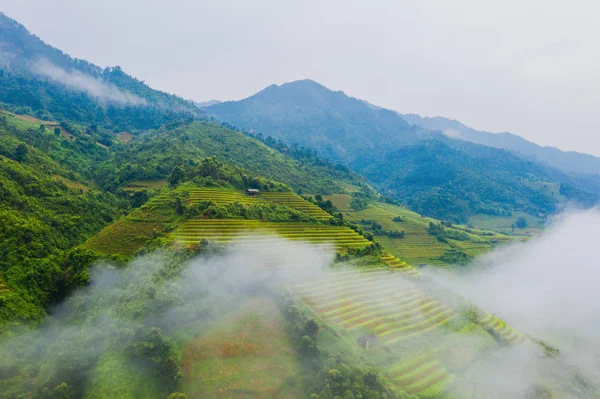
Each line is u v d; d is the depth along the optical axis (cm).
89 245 9025
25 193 10575
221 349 5847
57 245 9188
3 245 7806
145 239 9050
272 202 12631
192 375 5319
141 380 4959
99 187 15975
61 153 18062
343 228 11988
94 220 11419
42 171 13000
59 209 10850
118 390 4766
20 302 6844
